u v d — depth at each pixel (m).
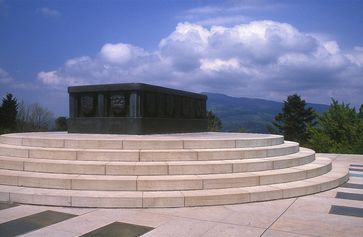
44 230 6.00
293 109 52.88
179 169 8.38
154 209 7.28
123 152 8.72
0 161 9.09
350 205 7.75
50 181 7.99
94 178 7.93
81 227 6.17
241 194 7.74
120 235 5.81
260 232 5.99
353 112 26.22
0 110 41.28
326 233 5.98
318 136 25.11
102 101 12.81
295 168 9.77
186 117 15.45
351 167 13.45
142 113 12.36
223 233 5.93
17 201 7.60
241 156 9.42
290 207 7.53
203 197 7.50
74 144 9.45
